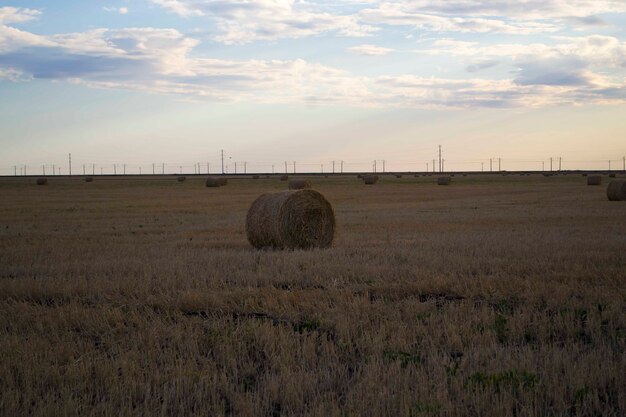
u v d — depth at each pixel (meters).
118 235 21.11
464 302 9.62
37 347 7.48
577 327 8.10
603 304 9.31
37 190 65.62
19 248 17.17
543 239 17.56
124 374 6.51
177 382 6.23
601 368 6.48
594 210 29.92
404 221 25.22
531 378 6.19
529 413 5.47
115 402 5.89
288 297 9.92
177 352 7.36
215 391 6.14
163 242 18.83
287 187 68.81
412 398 5.80
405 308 9.16
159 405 5.82
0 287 11.02
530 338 7.95
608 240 17.16
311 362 7.02
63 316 8.81
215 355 7.30
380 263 13.46
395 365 6.60
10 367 6.73
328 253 15.34
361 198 45.50
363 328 8.18
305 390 6.15
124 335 8.07
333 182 88.50
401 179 103.38
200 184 83.94
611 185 38.34
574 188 60.81
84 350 7.44
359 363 6.91
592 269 12.15
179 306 9.60
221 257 14.70
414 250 15.48
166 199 45.66
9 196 51.75
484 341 7.60
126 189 67.25
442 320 8.61
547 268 12.41
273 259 14.28
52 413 5.53
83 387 6.22
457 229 21.58
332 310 9.04
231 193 55.53
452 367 6.63
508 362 6.73
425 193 53.28
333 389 6.25
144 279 11.62
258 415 5.65
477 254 14.74
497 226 22.45
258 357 7.24
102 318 8.79
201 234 21.23
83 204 39.91
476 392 5.86
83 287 10.91
